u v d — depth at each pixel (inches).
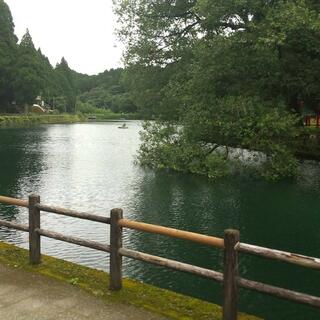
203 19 858.8
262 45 730.2
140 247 442.0
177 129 933.2
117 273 211.6
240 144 846.5
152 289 215.2
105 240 454.9
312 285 356.2
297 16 673.0
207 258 410.9
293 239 463.2
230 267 172.6
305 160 950.4
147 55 954.7
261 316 305.3
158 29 946.1
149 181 812.6
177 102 912.3
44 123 3693.4
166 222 526.9
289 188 720.3
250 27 754.8
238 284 171.9
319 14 697.6
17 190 735.1
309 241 456.8
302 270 386.3
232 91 835.4
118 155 1299.2
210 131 815.1
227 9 764.0
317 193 680.4
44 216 551.8
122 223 207.6
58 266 247.0
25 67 3506.4
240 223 521.7
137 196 679.1
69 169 989.8
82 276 232.1
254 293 340.5
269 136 762.8
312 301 154.2
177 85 855.7
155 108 984.9
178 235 188.9
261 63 788.6
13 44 3607.3
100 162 1117.7
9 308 195.5
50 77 4677.7
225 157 866.1
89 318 185.3
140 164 1043.9
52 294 209.9
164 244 451.2
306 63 813.9
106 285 219.8
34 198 245.8
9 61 3474.4
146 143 1029.2
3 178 859.4
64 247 436.8
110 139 1973.4
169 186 757.9
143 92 995.3
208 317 185.8
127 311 191.8
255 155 947.3
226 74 820.0
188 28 960.9
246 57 794.2
